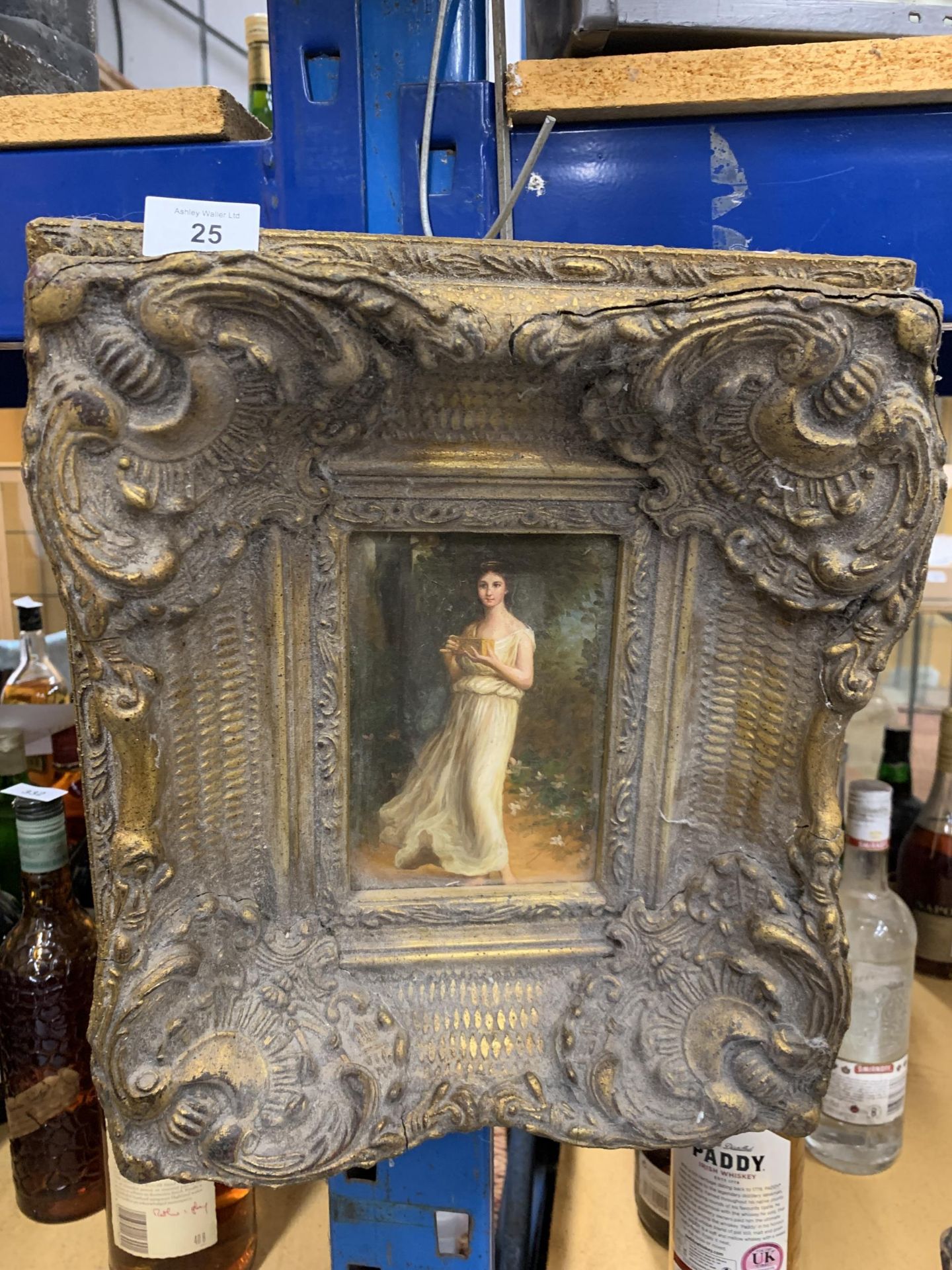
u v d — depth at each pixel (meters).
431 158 0.53
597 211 0.54
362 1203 0.63
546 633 0.50
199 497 0.41
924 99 0.52
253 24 0.80
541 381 0.43
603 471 0.46
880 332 0.41
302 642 0.47
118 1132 0.45
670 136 0.54
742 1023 0.48
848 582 0.44
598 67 0.52
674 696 0.49
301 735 0.48
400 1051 0.48
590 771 0.52
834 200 0.54
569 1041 0.49
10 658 1.26
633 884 0.52
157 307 0.37
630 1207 0.79
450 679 0.50
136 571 0.40
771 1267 0.63
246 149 0.53
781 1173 0.63
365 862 0.51
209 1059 0.45
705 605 0.48
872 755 1.27
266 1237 0.75
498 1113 0.48
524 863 0.52
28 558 1.35
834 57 0.51
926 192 0.54
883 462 0.42
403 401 0.44
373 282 0.38
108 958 0.44
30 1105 0.75
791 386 0.41
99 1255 0.73
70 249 0.41
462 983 0.51
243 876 0.49
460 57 0.53
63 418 0.38
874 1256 0.72
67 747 0.97
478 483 0.45
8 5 0.62
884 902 0.82
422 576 0.49
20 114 0.53
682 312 0.40
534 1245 0.76
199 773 0.46
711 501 0.46
